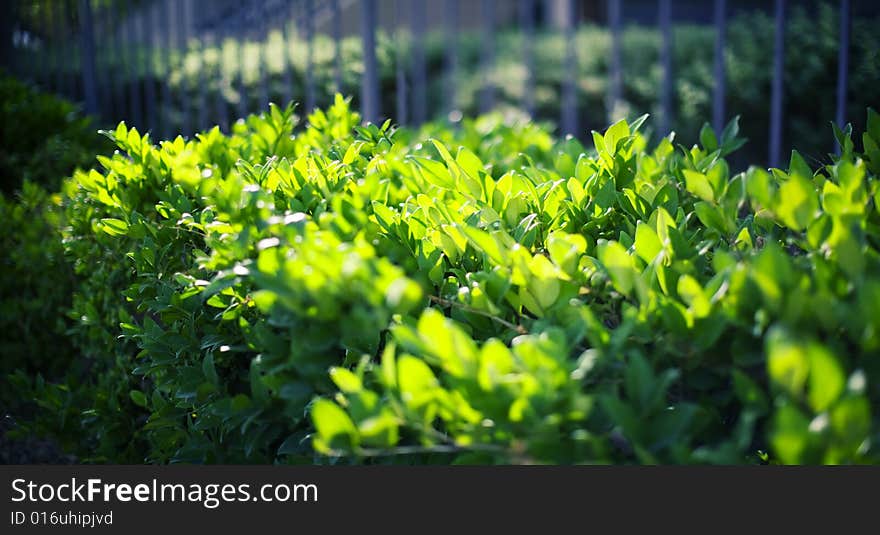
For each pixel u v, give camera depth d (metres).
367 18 4.09
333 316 1.47
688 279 1.42
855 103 4.27
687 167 2.21
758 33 6.43
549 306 1.59
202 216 1.95
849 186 1.61
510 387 1.29
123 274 2.75
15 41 7.24
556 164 2.49
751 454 1.69
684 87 6.88
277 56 5.60
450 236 1.86
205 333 2.14
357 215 1.79
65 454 3.35
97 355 3.03
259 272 1.55
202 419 2.05
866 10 5.34
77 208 2.74
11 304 3.64
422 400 1.33
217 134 2.61
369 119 4.14
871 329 1.21
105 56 6.58
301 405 1.80
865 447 1.22
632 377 1.34
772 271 1.29
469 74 11.18
